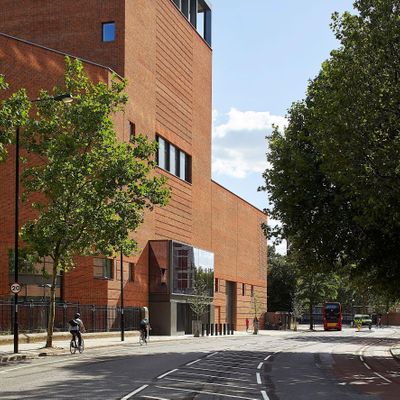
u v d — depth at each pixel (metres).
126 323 49.38
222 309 75.69
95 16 52.09
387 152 21.73
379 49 22.02
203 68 72.56
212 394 15.40
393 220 25.12
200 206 69.62
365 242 30.39
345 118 22.06
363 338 56.12
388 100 22.03
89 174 30.95
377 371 23.53
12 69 42.59
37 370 20.95
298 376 20.97
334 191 30.69
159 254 55.50
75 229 30.78
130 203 31.50
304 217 31.80
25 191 31.55
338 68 23.72
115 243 31.17
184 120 65.38
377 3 22.09
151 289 55.59
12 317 35.91
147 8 56.22
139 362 24.77
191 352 31.59
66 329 41.19
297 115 32.56
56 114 31.78
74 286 44.19
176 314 56.94
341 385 18.55
